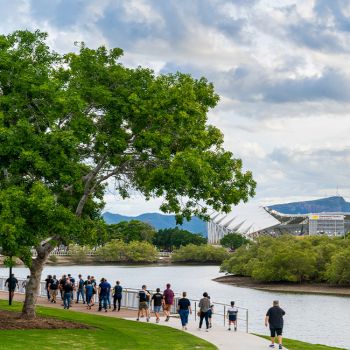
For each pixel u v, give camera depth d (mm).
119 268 198500
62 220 27375
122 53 33625
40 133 29062
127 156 32094
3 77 29750
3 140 27609
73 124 29578
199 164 29516
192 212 33000
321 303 82562
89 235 35094
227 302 81688
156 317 35969
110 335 28641
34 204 26094
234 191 32719
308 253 118000
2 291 55125
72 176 28750
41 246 32125
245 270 133000
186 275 151375
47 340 25797
